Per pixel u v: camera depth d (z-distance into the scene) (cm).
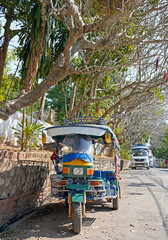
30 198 724
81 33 696
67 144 637
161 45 1004
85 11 840
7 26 1201
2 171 546
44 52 1028
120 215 689
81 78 1378
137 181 1574
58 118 3138
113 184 770
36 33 914
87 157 616
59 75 731
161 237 507
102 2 841
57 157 784
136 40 912
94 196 649
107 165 2039
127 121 2830
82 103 1198
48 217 662
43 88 719
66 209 764
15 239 487
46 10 921
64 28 1215
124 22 890
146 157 3428
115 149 771
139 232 539
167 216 676
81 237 505
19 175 635
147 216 676
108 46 855
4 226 553
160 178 1794
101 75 1245
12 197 599
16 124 1343
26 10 1068
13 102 700
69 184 593
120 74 1697
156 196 991
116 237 506
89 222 618
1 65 1182
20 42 1111
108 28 926
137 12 962
